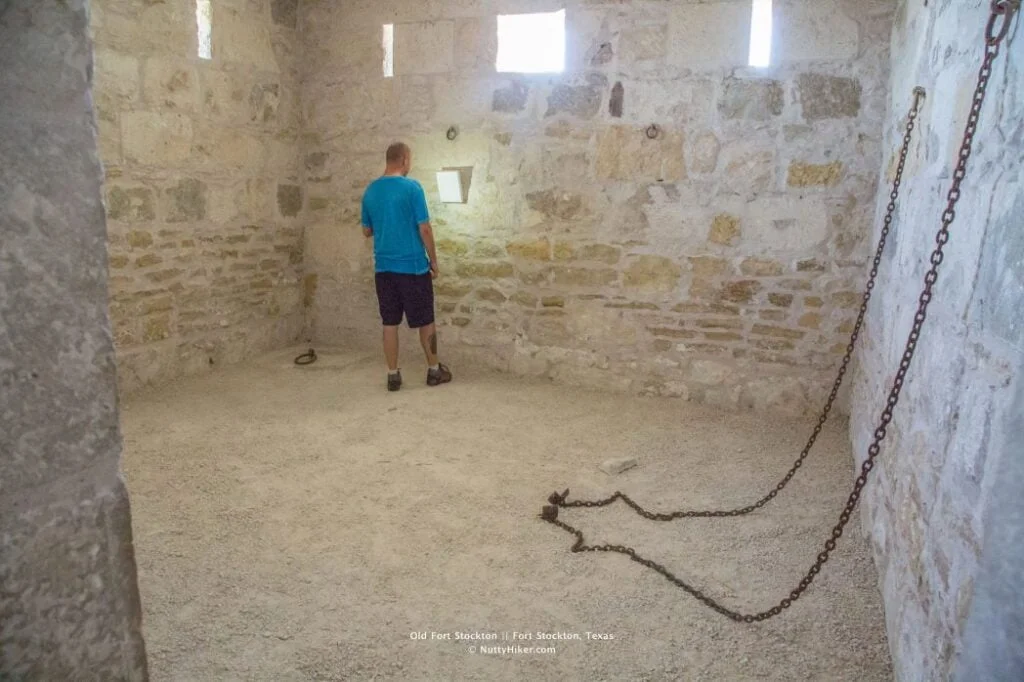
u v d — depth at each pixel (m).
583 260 4.84
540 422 4.21
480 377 5.09
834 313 4.31
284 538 2.73
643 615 2.28
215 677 1.95
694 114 4.42
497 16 4.83
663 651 2.10
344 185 5.49
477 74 4.92
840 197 4.20
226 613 2.24
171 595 2.32
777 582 2.49
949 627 1.47
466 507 3.05
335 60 5.34
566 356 4.98
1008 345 1.31
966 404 1.56
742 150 4.36
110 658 0.91
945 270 1.92
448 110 5.04
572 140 4.73
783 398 4.47
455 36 4.95
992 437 1.33
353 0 5.21
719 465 3.62
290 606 2.29
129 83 4.13
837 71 4.12
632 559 2.64
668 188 4.55
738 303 4.50
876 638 2.17
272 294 5.45
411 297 4.63
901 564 2.08
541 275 4.97
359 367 5.22
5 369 0.75
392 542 2.72
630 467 3.56
